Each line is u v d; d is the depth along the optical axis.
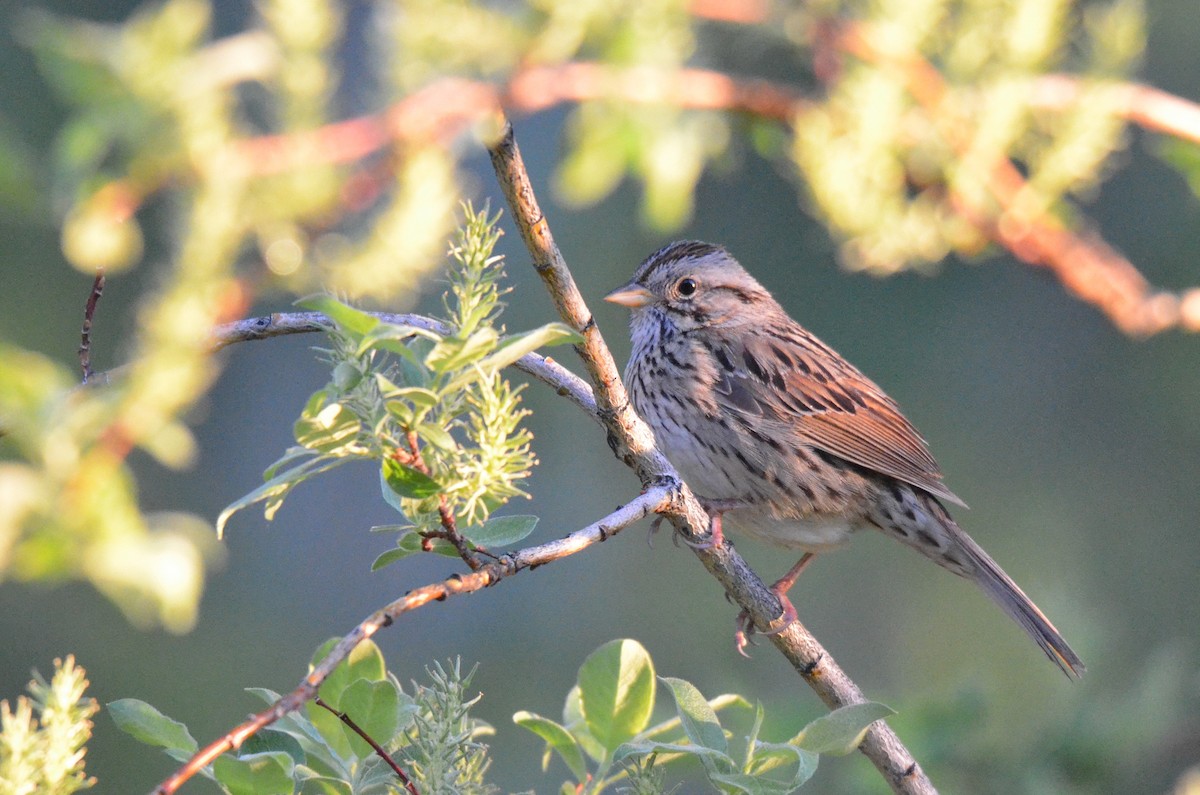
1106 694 13.40
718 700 7.82
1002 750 12.66
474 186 6.66
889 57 7.89
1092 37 9.17
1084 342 18.50
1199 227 16.83
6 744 5.45
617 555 19.59
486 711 18.45
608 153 7.93
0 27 14.71
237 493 20.34
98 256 4.99
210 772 6.87
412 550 6.58
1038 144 8.94
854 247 8.77
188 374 5.01
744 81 8.16
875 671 19.31
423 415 5.91
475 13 5.75
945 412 18.23
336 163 5.49
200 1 5.52
